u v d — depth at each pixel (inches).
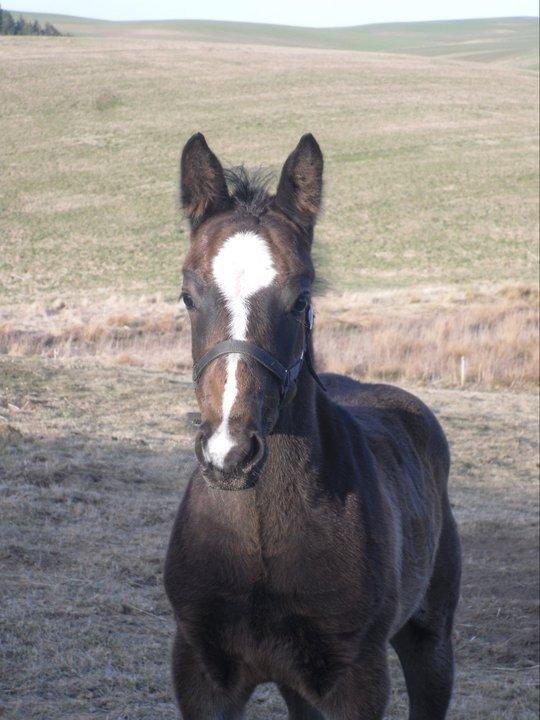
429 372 892.0
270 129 2689.5
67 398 606.2
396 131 2748.5
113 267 1673.2
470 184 2295.8
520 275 1669.5
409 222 2021.4
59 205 2060.8
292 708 193.2
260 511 152.6
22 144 2488.9
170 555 163.5
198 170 155.6
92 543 348.8
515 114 3019.2
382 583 162.2
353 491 162.4
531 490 551.2
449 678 215.0
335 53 4217.5
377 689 161.9
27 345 896.9
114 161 2377.0
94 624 282.5
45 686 245.4
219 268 142.0
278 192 153.0
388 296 1327.5
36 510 371.2
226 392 135.4
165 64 3494.1
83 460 455.5
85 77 3184.1
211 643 159.0
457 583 225.0
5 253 1729.8
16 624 272.8
